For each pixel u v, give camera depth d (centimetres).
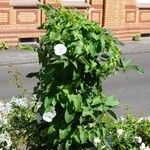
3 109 196
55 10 156
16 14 680
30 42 700
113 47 153
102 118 162
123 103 400
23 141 188
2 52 628
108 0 780
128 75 527
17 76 311
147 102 410
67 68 152
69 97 151
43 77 154
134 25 827
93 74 154
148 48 769
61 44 149
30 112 194
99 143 156
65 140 155
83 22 152
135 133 188
